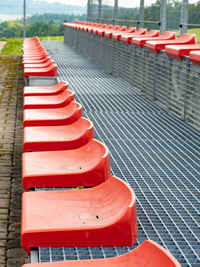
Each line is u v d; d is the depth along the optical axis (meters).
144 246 1.85
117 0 13.58
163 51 5.99
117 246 2.17
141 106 6.30
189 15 7.56
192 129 5.08
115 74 9.40
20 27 21.69
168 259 1.66
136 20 11.34
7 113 8.09
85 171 2.79
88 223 2.23
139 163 3.88
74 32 16.20
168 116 5.71
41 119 4.05
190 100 5.22
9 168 5.24
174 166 3.83
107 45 10.07
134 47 7.57
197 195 3.23
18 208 4.22
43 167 2.95
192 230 2.65
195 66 4.89
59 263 1.90
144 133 4.88
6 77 12.26
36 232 2.09
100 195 2.52
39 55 10.18
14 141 6.34
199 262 2.27
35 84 7.34
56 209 2.36
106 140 4.57
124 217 2.13
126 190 2.31
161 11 8.95
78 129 3.74
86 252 2.13
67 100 4.66
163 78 6.06
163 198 3.14
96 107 6.19
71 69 10.22
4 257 3.41
